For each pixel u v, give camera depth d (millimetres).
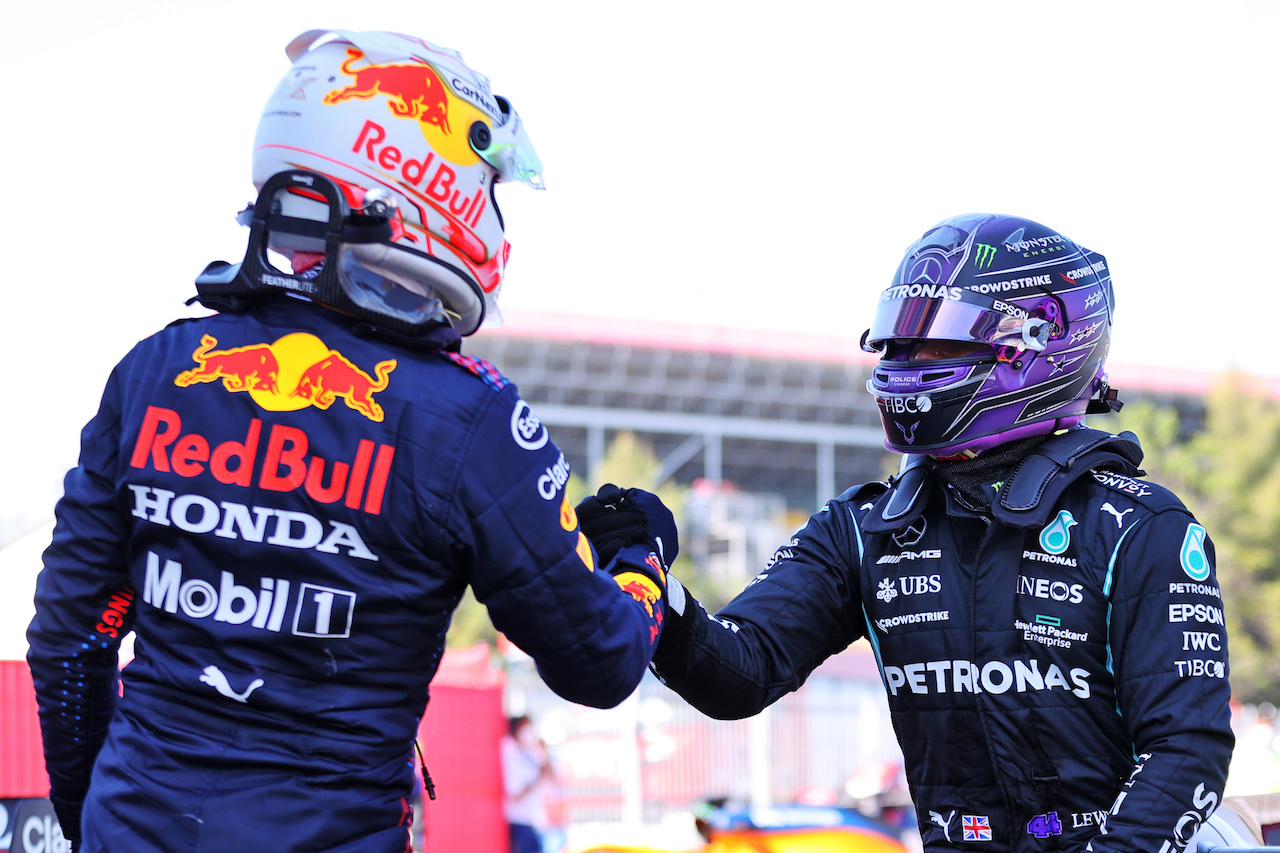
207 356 5898
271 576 5648
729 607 8484
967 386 7902
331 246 5730
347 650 5633
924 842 7941
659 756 54781
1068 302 8117
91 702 6332
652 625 6645
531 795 34594
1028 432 7992
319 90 6016
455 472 5691
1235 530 159875
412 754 6004
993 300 7957
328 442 5664
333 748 5605
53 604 6094
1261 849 7668
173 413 5848
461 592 6027
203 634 5680
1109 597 7488
